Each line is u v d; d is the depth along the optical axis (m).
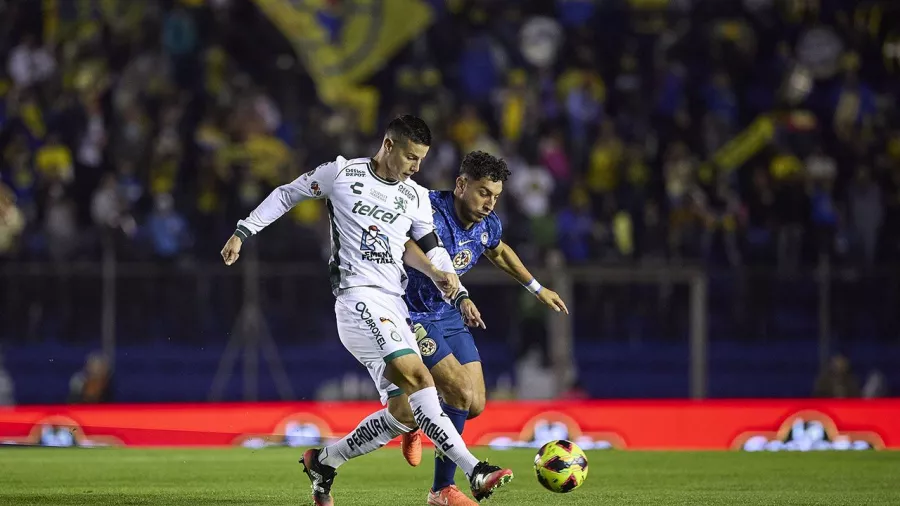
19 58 64.06
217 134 62.25
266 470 32.72
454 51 70.12
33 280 49.56
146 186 58.88
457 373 24.19
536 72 69.25
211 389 49.94
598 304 51.62
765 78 71.31
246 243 52.53
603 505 25.27
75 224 56.81
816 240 59.50
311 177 23.23
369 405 43.53
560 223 57.41
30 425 41.00
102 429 41.50
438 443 21.77
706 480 31.23
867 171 60.72
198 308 49.94
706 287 52.16
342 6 69.81
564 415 43.09
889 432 43.28
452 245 25.36
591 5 72.44
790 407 43.38
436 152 61.19
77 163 59.72
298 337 50.78
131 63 64.81
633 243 58.16
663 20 72.50
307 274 50.59
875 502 26.25
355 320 22.69
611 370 52.38
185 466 33.84
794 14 72.19
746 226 60.22
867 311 52.16
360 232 22.88
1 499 25.69
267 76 67.88
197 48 66.06
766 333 52.94
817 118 69.50
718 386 53.19
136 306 49.66
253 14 68.69
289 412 42.62
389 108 67.06
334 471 23.62
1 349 49.53
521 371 50.12
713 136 67.06
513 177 61.03
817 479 31.66
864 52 71.94
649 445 43.09
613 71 70.94
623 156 63.44
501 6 71.94
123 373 49.59
